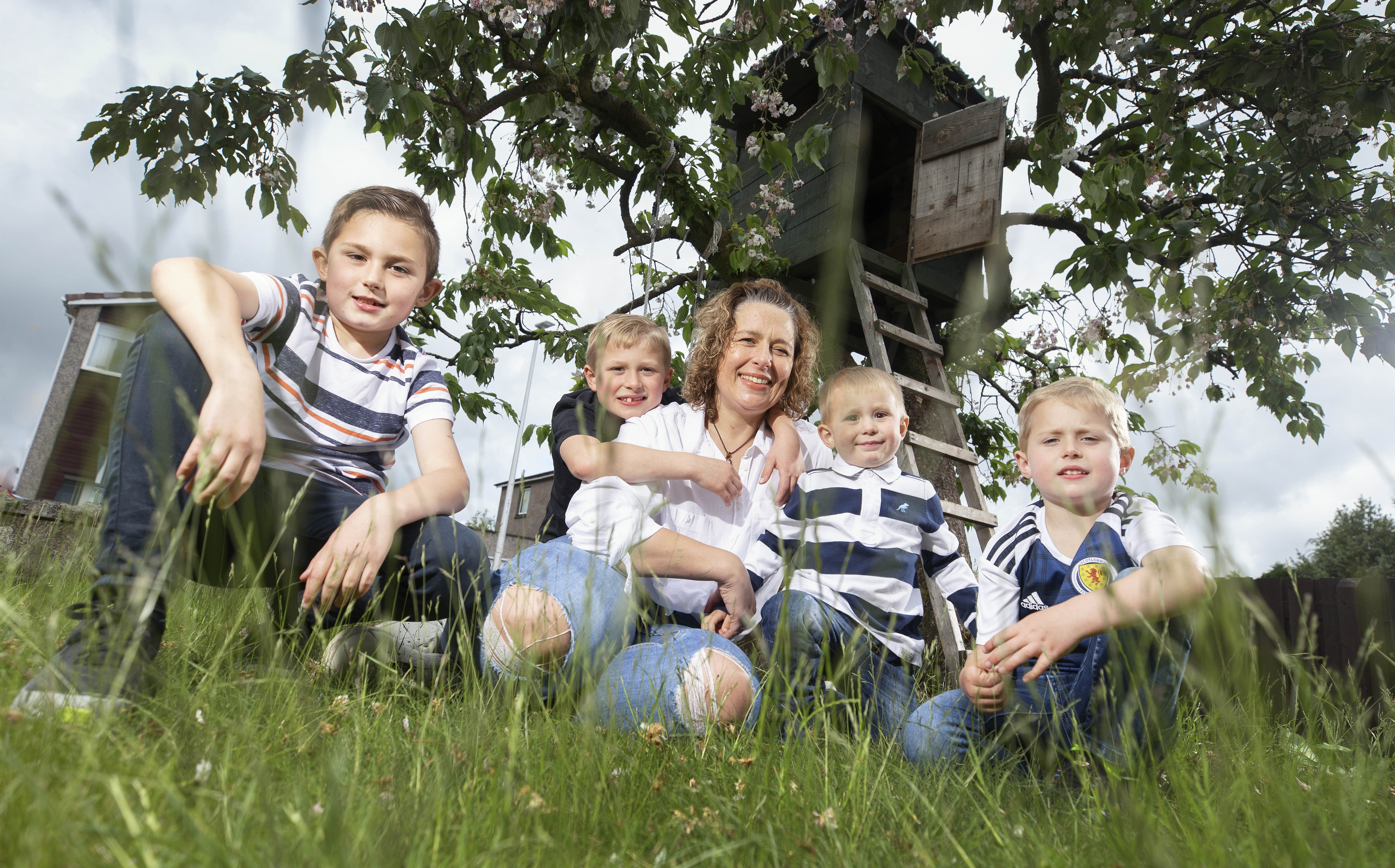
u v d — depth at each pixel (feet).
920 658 6.33
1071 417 5.43
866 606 6.06
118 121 12.54
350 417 5.61
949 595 6.88
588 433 7.82
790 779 3.47
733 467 6.98
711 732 4.24
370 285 5.54
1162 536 4.81
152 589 3.65
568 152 17.97
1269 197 15.12
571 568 5.15
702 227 18.22
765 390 6.98
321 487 5.38
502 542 5.74
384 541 4.67
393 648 5.42
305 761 3.05
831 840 2.94
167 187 12.42
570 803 3.04
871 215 24.00
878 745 4.40
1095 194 15.26
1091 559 5.25
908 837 3.09
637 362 8.17
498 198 17.71
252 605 4.08
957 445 15.76
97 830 2.04
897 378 15.43
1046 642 4.53
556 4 12.76
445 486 5.33
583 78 15.93
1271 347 15.37
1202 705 5.20
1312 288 15.05
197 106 12.16
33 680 3.15
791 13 14.83
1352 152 15.55
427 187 16.48
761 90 16.67
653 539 5.72
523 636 4.66
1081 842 3.15
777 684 4.39
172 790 2.10
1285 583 10.60
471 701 3.75
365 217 5.59
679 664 4.77
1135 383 3.44
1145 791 3.14
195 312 4.27
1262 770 3.21
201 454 3.69
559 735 3.38
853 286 17.06
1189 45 14.84
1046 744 4.74
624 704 4.83
